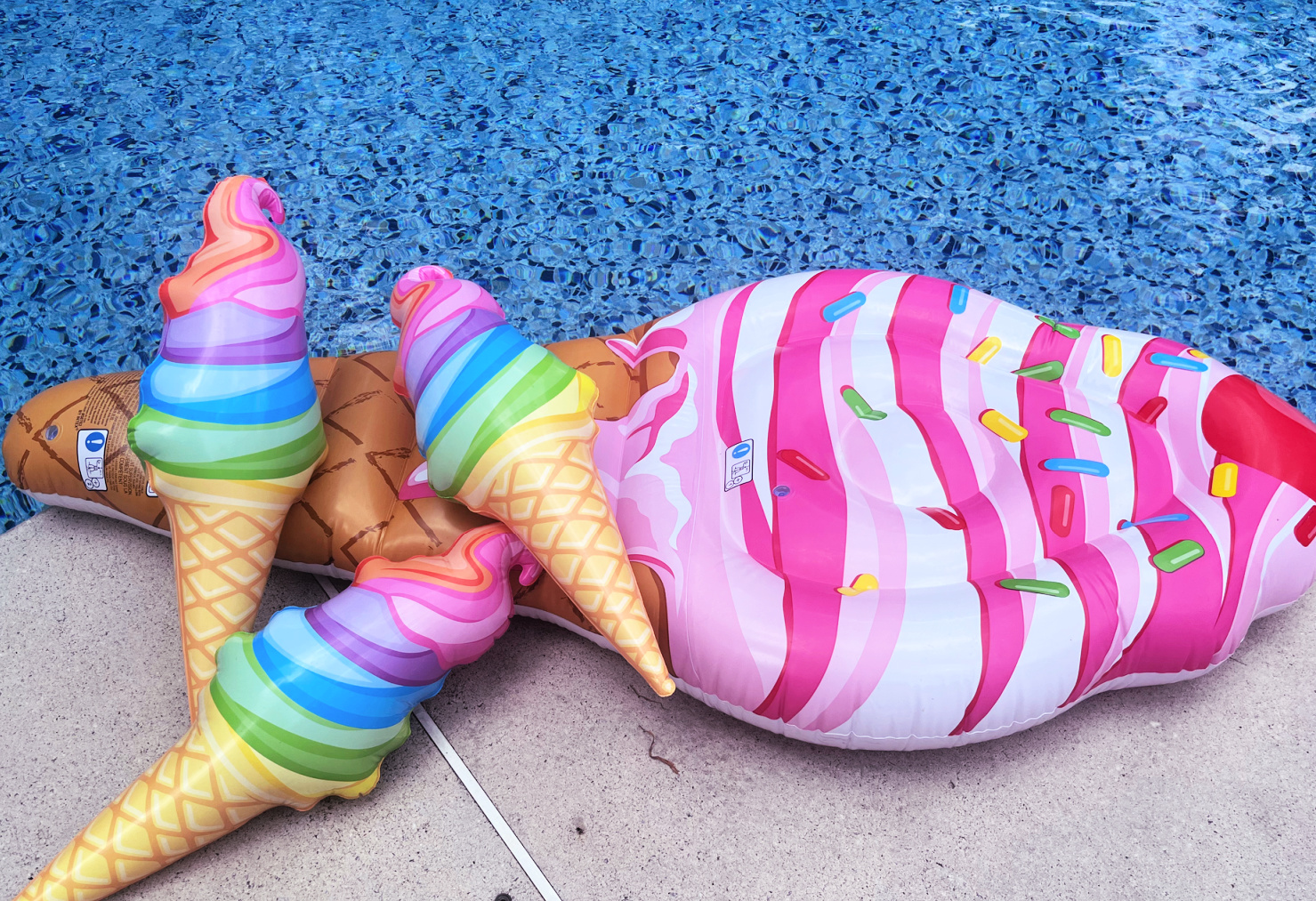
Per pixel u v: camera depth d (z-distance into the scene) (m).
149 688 2.77
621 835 2.60
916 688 2.53
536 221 3.87
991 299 3.07
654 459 2.83
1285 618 2.88
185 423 2.58
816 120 4.25
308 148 4.09
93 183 3.94
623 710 2.75
